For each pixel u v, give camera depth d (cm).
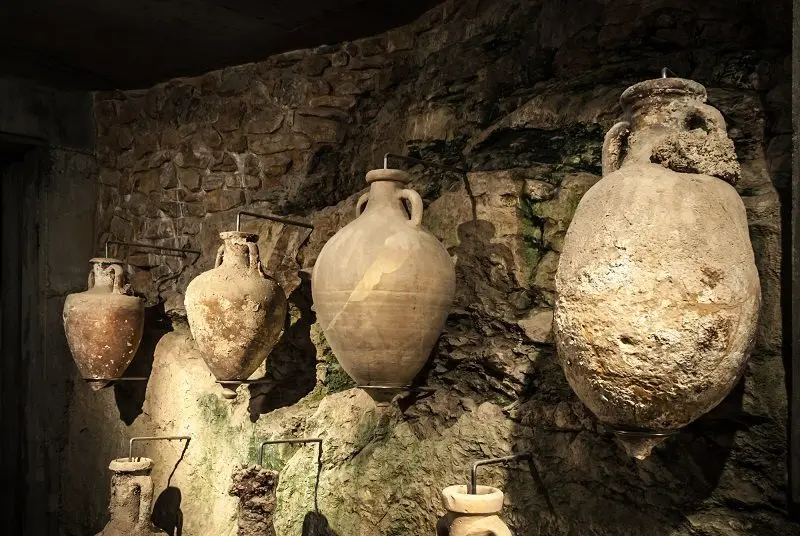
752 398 149
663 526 157
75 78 359
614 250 129
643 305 125
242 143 331
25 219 374
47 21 294
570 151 207
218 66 341
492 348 199
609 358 128
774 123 167
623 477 165
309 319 259
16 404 377
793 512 142
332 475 229
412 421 214
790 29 182
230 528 260
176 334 320
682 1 208
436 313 189
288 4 276
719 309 124
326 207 290
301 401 252
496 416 192
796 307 141
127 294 300
